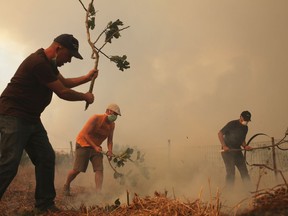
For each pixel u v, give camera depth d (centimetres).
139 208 278
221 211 250
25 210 362
